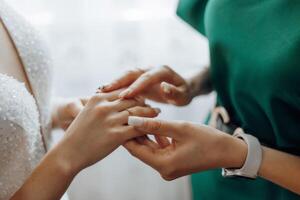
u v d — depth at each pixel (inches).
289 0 24.1
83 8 40.4
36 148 26.4
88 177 46.4
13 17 26.5
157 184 47.7
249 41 25.8
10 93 22.7
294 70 23.2
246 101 27.1
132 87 26.1
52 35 40.8
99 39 41.5
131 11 41.4
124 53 42.0
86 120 24.0
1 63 25.0
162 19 41.7
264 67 24.4
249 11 26.1
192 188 35.9
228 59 27.6
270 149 25.2
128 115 24.6
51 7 40.3
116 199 47.7
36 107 25.5
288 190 27.0
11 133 22.8
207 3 30.7
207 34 29.8
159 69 28.8
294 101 24.0
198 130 23.5
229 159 24.0
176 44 42.4
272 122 25.6
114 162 46.2
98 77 42.6
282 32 24.1
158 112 26.0
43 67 27.3
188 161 23.5
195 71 33.9
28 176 24.0
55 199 23.1
